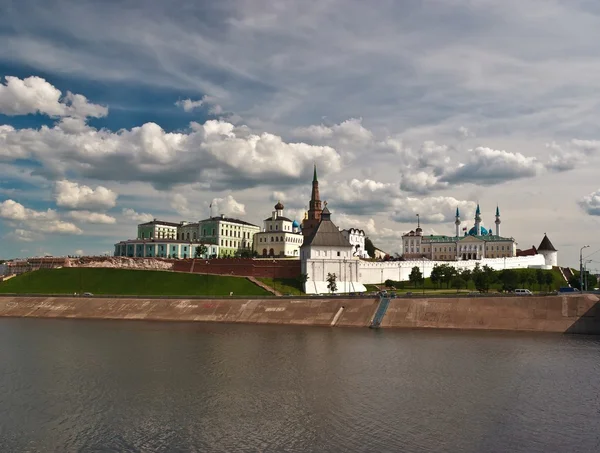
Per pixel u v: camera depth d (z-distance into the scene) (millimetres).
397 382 84688
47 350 113500
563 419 67250
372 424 66062
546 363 96312
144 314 173250
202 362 100125
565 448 58750
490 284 196000
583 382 83750
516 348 110812
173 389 81938
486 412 70062
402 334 131875
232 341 123438
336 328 145000
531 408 71375
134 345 118938
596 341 119375
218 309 169500
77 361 102000
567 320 134000
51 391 81500
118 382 86312
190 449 59562
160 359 103188
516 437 61688
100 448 60156
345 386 82625
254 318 161125
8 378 89250
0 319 173500
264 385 83625
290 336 130625
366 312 152375
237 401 75688
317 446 59750
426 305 148875
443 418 67875
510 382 84062
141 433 64250
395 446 59406
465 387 81438
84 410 72500
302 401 75438
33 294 198125
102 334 136375
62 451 59500
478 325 138875
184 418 69000
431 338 124938
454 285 194000
